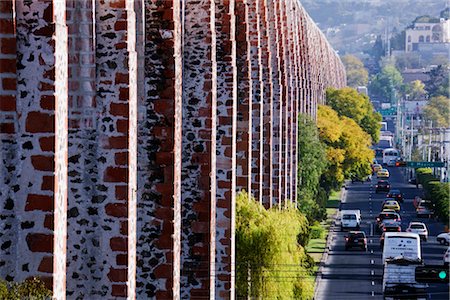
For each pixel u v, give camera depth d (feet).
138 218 249.34
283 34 522.47
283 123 503.20
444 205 639.35
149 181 248.93
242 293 323.37
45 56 182.80
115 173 212.02
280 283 326.24
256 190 395.14
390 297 412.36
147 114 249.55
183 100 284.00
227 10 311.47
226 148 307.58
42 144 183.21
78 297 212.84
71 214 212.02
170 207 248.73
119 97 211.82
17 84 183.21
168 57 249.55
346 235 604.90
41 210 183.32
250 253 324.60
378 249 557.33
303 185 614.75
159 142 249.14
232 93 310.04
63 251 187.42
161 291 248.52
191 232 283.38
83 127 212.02
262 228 325.62
